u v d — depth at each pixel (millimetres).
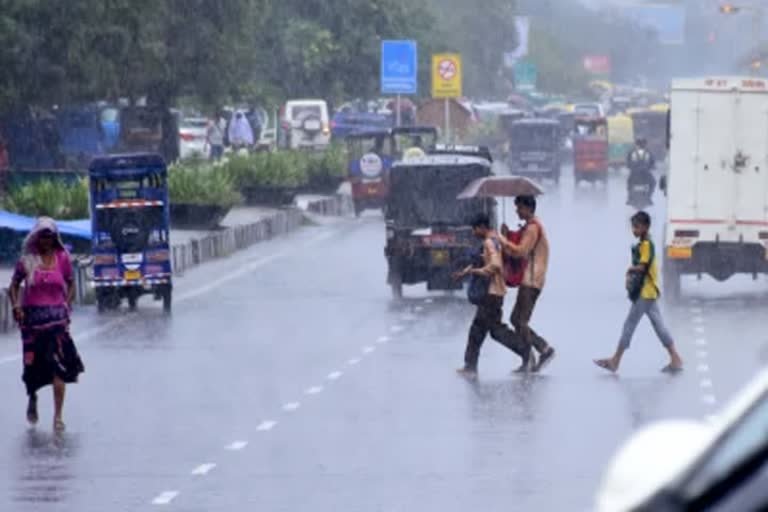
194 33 125875
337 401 39562
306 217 112312
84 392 41656
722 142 66375
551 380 43156
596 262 81625
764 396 5305
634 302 44406
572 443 33062
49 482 29312
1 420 37219
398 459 31297
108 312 62469
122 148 124375
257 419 36781
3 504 27203
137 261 62375
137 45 109750
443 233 65750
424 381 43156
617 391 40875
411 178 66562
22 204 80875
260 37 166500
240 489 28359
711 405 38312
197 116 184625
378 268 80125
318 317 60031
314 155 129625
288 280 74625
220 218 92250
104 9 105812
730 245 66188
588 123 169500
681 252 66000
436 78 160750
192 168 97750
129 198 62344
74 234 69750
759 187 66250
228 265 82375
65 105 112250
